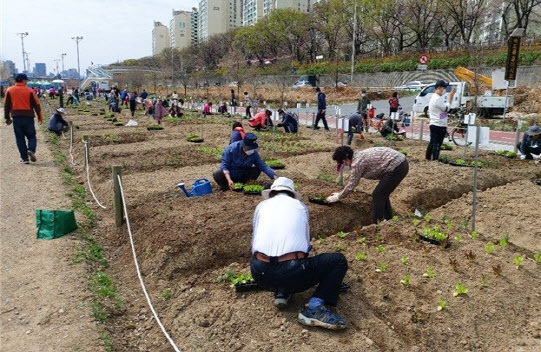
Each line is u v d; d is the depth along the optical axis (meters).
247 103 26.98
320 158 11.34
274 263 4.04
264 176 9.06
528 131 11.61
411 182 8.52
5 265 5.46
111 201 8.26
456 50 46.56
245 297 4.66
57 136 16.53
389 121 15.90
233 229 5.86
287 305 4.43
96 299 4.69
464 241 5.81
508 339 4.16
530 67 34.59
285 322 4.20
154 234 5.90
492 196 8.00
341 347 3.86
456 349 4.04
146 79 87.19
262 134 16.59
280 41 68.00
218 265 5.51
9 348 3.85
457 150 13.29
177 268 5.34
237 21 126.50
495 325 4.29
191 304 4.66
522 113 23.77
